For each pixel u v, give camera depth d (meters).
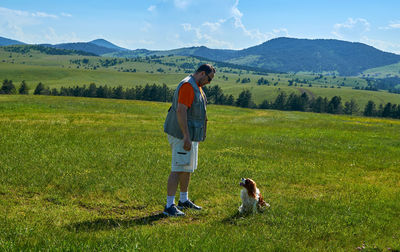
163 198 6.65
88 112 32.12
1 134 13.16
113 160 9.82
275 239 4.84
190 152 5.73
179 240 4.30
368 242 5.01
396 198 7.74
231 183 8.39
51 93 174.38
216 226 5.19
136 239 4.19
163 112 37.28
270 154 13.43
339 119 44.47
